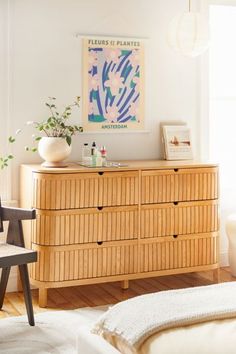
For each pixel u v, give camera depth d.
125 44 4.39
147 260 4.02
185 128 4.60
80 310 3.70
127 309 2.15
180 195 4.08
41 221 3.75
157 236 4.04
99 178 3.83
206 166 4.15
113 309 2.19
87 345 2.13
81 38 4.27
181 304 2.13
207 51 4.66
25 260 3.30
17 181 4.17
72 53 4.25
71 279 3.81
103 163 3.98
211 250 4.23
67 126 4.04
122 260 3.95
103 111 4.38
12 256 3.24
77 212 3.79
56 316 3.58
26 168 3.95
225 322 2.00
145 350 1.90
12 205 4.15
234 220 4.43
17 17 4.07
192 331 1.92
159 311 2.07
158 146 4.58
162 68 4.54
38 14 4.13
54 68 4.21
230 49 4.87
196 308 2.08
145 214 3.99
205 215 4.18
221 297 2.21
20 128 4.14
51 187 3.71
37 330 3.35
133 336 1.94
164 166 4.01
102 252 3.88
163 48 4.53
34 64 4.15
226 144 4.90
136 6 4.42
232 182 4.92
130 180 3.92
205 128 4.70
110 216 3.88
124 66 4.41
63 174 3.72
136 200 3.95
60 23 4.20
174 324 1.96
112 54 4.36
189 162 4.31
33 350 3.06
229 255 4.56
